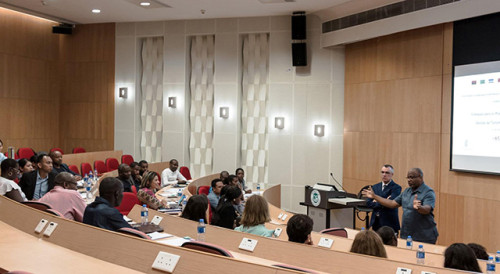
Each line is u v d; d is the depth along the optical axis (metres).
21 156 12.02
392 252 4.11
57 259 2.88
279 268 2.40
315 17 11.99
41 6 12.29
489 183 8.00
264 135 12.84
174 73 13.42
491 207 7.95
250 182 12.93
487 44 8.02
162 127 13.84
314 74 12.03
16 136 13.57
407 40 9.72
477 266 3.25
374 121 10.63
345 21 11.10
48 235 3.60
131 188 7.85
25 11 12.73
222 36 12.91
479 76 8.14
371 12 10.32
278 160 12.35
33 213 4.00
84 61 14.36
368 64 10.81
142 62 14.05
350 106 11.39
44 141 14.30
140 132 14.04
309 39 12.08
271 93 12.40
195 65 13.45
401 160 9.87
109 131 14.16
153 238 4.16
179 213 6.43
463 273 2.96
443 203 8.85
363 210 6.73
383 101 10.38
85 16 13.28
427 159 9.23
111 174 9.58
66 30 14.05
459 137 8.49
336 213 6.55
